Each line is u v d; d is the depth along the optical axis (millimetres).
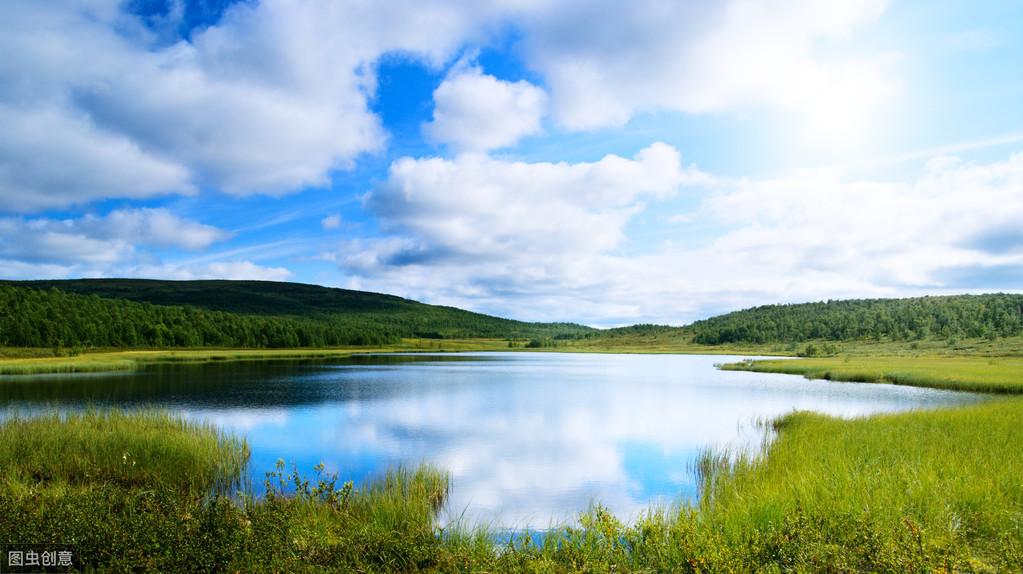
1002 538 9508
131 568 8461
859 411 38094
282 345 185250
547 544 10719
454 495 18703
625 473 21797
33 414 33438
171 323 163125
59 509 10273
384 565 9602
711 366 110062
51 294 143875
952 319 186125
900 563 8227
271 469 21781
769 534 9664
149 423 24953
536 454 25641
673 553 9609
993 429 20812
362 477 20359
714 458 22438
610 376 79438
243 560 9125
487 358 156625
